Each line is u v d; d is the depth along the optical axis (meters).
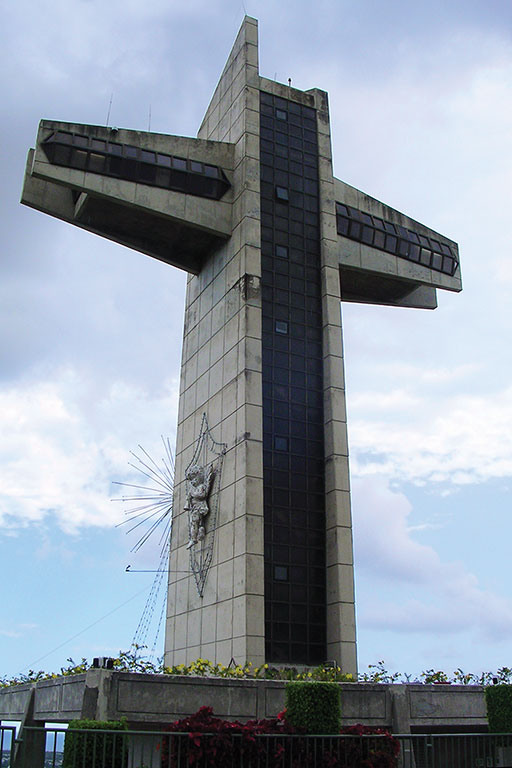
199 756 19.77
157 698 23.11
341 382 39.31
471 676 28.31
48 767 20.83
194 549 38.25
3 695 32.28
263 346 38.88
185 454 41.78
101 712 22.17
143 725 23.16
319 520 37.28
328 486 37.66
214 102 47.25
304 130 43.94
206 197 41.06
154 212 39.38
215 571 36.06
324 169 43.31
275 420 37.94
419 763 23.30
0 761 21.09
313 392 39.34
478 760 23.09
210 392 40.25
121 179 38.84
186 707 23.42
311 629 35.28
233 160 42.34
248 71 43.12
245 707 24.28
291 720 22.11
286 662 34.12
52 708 25.62
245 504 34.66
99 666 23.38
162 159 40.03
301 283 40.94
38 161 37.22
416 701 26.75
